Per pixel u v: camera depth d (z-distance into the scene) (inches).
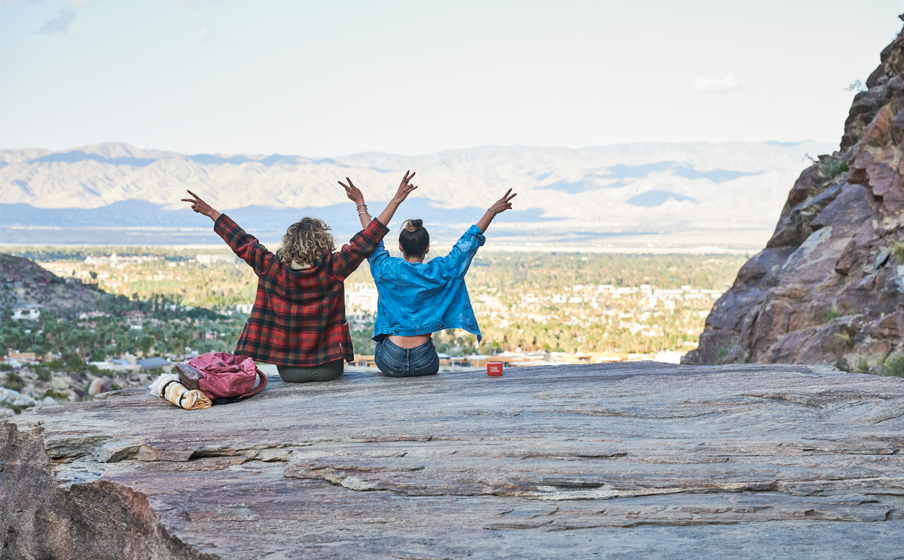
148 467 159.5
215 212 215.9
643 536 124.0
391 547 120.4
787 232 628.7
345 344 221.3
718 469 148.0
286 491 144.6
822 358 419.2
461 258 222.7
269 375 242.4
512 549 118.6
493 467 150.3
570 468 149.2
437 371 237.9
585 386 213.3
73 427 175.3
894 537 122.3
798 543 120.1
